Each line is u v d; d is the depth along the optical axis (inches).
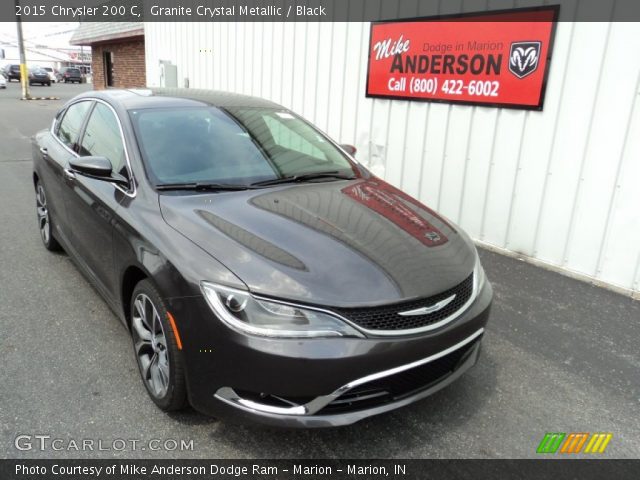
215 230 104.1
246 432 105.4
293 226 108.8
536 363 135.3
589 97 181.5
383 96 253.1
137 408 110.7
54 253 196.4
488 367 132.6
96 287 142.1
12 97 1098.1
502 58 202.7
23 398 112.3
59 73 2273.6
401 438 106.1
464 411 115.3
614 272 184.7
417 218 124.6
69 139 166.2
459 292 105.2
